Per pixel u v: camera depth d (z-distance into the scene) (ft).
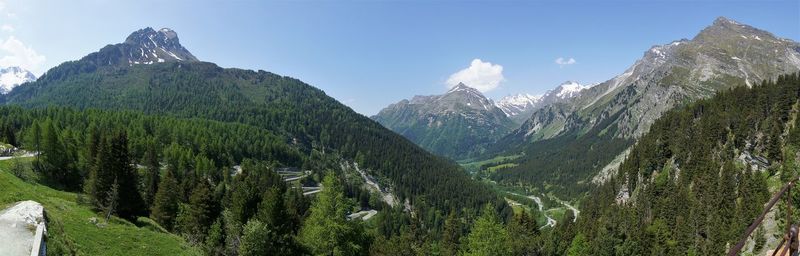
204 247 226.38
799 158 396.16
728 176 411.13
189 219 264.52
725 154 475.31
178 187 339.16
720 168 462.60
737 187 411.54
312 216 206.18
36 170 314.35
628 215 452.76
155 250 184.44
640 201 496.23
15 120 623.36
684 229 367.86
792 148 408.67
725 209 375.86
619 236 393.09
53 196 234.99
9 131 458.91
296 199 468.75
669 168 537.65
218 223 241.76
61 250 137.18
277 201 220.23
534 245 319.27
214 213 279.90
